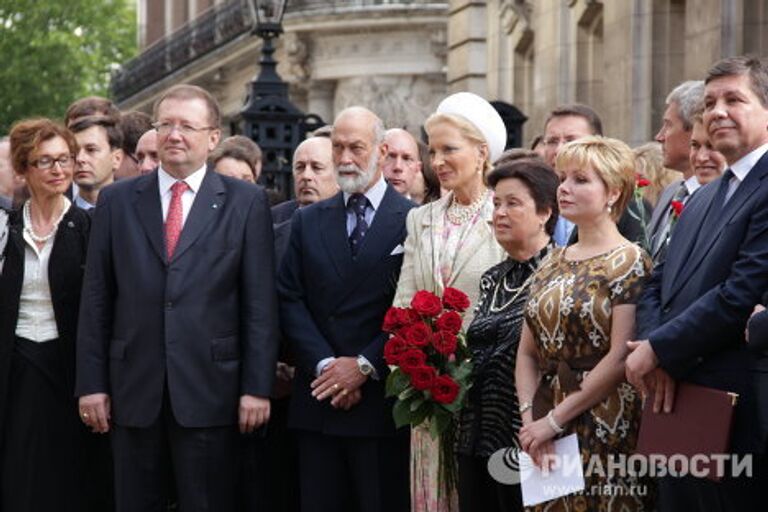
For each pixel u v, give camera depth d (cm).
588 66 2688
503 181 1142
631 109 2403
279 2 2253
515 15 2973
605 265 1055
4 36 5391
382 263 1259
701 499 1000
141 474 1241
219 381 1240
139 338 1240
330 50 4203
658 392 989
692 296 1001
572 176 1071
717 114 1012
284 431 1341
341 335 1255
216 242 1252
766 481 985
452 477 1191
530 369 1089
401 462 1250
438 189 1511
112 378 1250
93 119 1515
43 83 5381
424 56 4094
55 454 1306
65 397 1307
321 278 1264
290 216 1477
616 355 1038
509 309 1134
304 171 1457
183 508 1235
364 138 1269
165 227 1259
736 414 970
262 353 1241
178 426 1232
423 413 1150
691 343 973
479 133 1222
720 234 1001
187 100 1262
